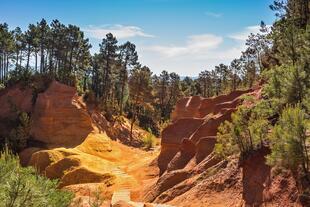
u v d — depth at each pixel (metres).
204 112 51.97
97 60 99.31
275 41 39.38
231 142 27.44
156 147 74.50
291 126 18.25
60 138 68.25
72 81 83.75
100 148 66.38
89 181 48.19
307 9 40.28
